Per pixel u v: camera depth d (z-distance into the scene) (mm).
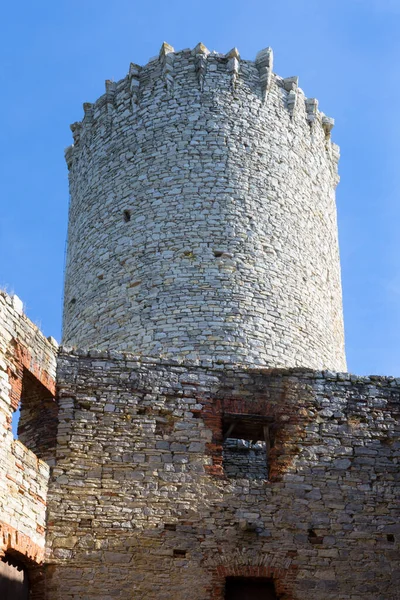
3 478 20984
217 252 31734
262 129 34375
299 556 23453
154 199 32875
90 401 24062
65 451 23422
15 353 22406
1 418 21406
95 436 23734
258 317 31031
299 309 32062
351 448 25062
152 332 30656
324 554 23578
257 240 32312
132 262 32125
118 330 31359
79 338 32500
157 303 31078
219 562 23000
